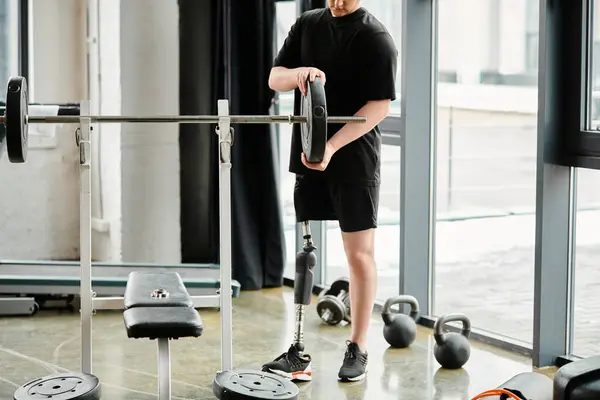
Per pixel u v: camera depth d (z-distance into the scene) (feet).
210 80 21.62
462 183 18.34
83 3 21.58
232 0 21.11
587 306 15.83
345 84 14.61
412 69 18.37
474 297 18.30
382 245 20.45
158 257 21.91
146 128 21.53
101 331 18.31
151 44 21.34
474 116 18.06
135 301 12.77
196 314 12.38
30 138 21.70
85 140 13.10
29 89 21.49
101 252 21.91
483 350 17.06
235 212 21.43
